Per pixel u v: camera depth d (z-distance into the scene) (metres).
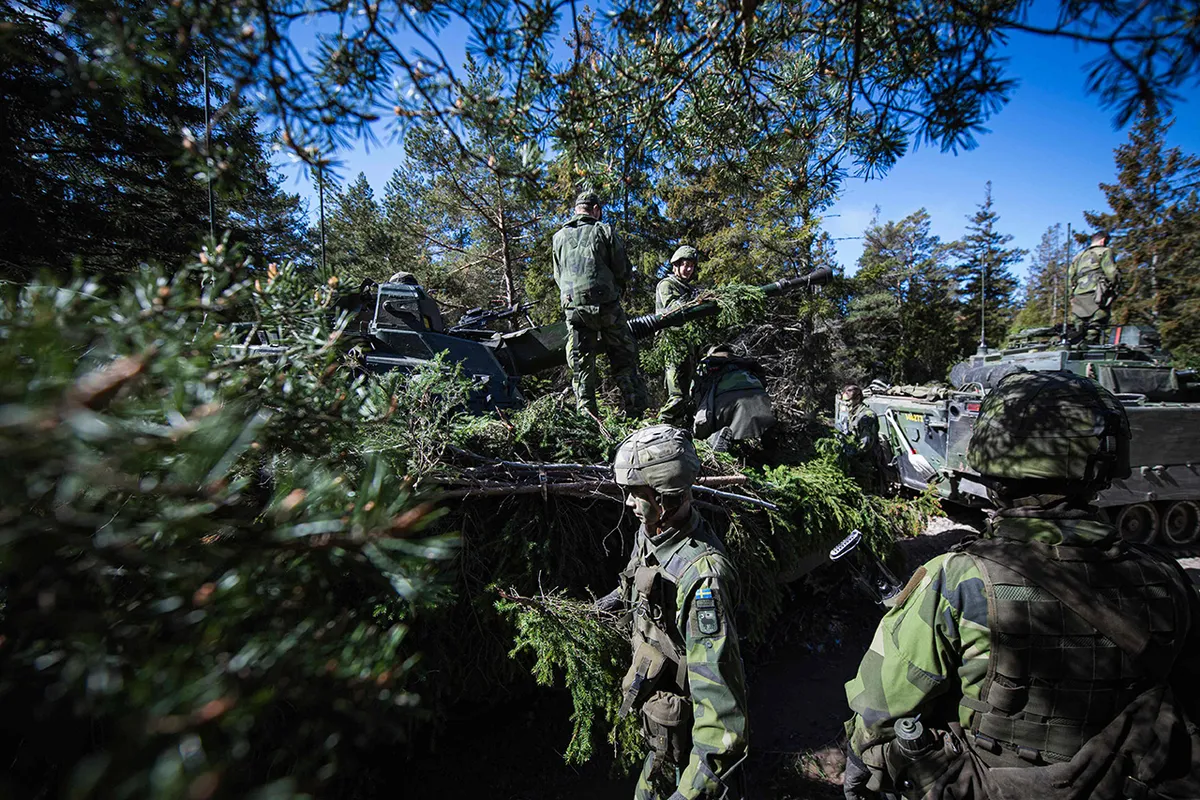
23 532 0.54
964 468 6.24
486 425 2.78
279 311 1.05
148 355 0.60
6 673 0.68
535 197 1.36
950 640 1.35
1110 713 1.24
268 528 0.70
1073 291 10.34
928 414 6.91
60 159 6.80
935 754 1.36
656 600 1.96
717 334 4.39
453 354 3.74
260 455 0.99
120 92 0.95
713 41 1.47
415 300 3.80
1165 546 6.88
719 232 10.84
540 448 2.89
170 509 0.61
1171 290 18.61
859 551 3.94
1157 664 1.24
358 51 1.05
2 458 0.50
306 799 0.53
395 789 2.69
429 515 0.71
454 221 14.16
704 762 1.63
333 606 0.79
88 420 0.52
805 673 3.86
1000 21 1.22
